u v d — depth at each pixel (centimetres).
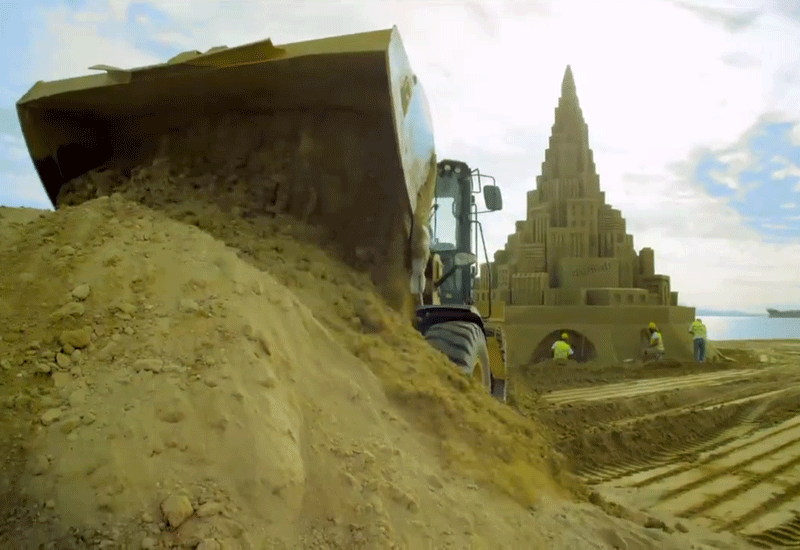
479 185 832
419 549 260
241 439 246
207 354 277
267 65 454
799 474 719
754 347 3200
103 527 209
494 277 2780
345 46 434
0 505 214
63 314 286
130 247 340
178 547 208
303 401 295
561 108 2723
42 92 527
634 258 2584
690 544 396
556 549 315
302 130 518
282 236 466
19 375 255
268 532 229
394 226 505
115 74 496
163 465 230
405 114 485
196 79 484
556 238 2536
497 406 440
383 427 316
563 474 429
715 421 1038
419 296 561
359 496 262
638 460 787
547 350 2230
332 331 374
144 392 253
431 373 402
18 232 364
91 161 580
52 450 228
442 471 320
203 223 447
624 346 2209
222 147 530
